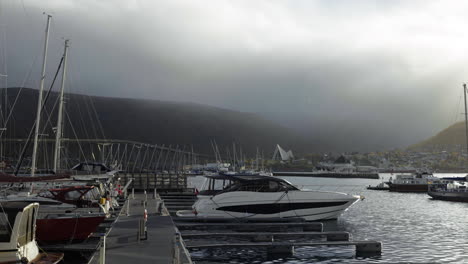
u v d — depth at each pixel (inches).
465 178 3238.2
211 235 1077.8
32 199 989.2
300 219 1385.3
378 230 1408.7
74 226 925.8
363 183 7317.9
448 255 985.5
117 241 841.5
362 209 2218.3
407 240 1201.4
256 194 1405.0
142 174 2824.8
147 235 902.4
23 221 671.1
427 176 3996.1
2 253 638.5
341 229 1403.8
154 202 1738.4
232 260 922.7
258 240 1075.3
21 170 2181.3
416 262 907.4
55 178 1064.2
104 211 1078.4
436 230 1418.6
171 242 832.3
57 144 2148.1
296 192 1432.1
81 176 1161.4
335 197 1455.5
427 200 2891.2
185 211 1432.1
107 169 1998.0
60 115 2174.0
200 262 903.1
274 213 1406.3
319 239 1175.6
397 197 3225.9
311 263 899.4
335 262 906.7
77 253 911.0
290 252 978.1
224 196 1392.7
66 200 1112.8
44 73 1649.9
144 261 673.6
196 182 6348.4
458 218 1786.4
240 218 1378.0
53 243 916.6
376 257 958.4
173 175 2878.9
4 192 1103.0
